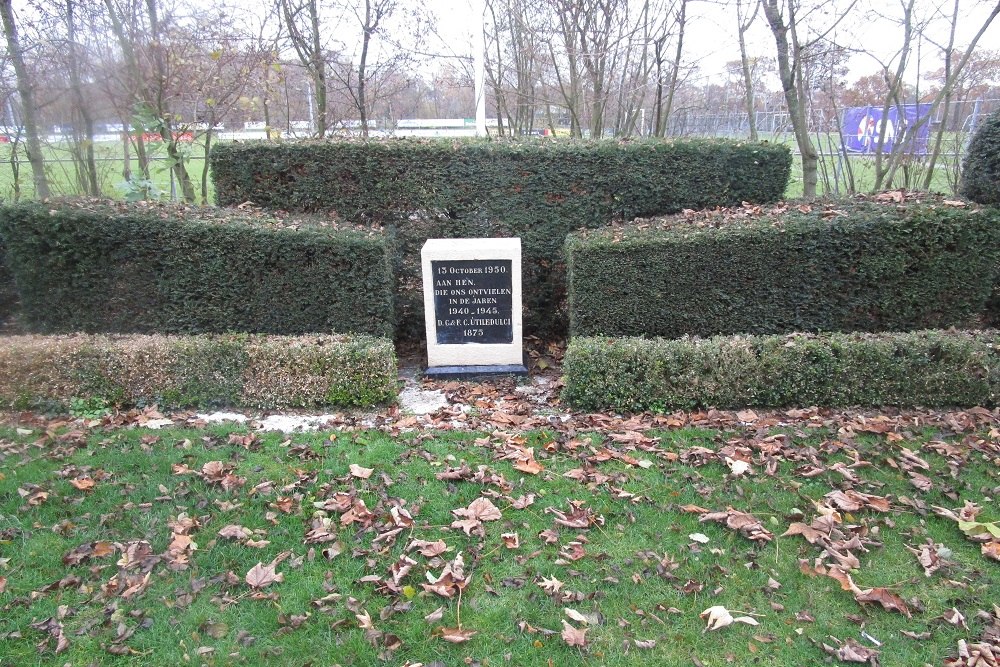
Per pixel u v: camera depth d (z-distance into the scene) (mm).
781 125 10969
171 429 4164
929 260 5012
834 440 3926
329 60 9477
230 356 4641
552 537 3049
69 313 5340
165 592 2705
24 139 8164
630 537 3070
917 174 8797
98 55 8258
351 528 3111
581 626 2562
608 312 5309
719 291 5188
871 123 10156
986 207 5098
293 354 4629
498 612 2625
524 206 6293
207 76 8289
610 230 5754
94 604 2650
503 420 4398
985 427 4121
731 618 2578
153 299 5348
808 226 5023
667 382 4492
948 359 4445
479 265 5438
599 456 3779
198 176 12391
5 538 3010
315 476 3549
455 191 6250
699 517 3191
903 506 3271
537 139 6922
